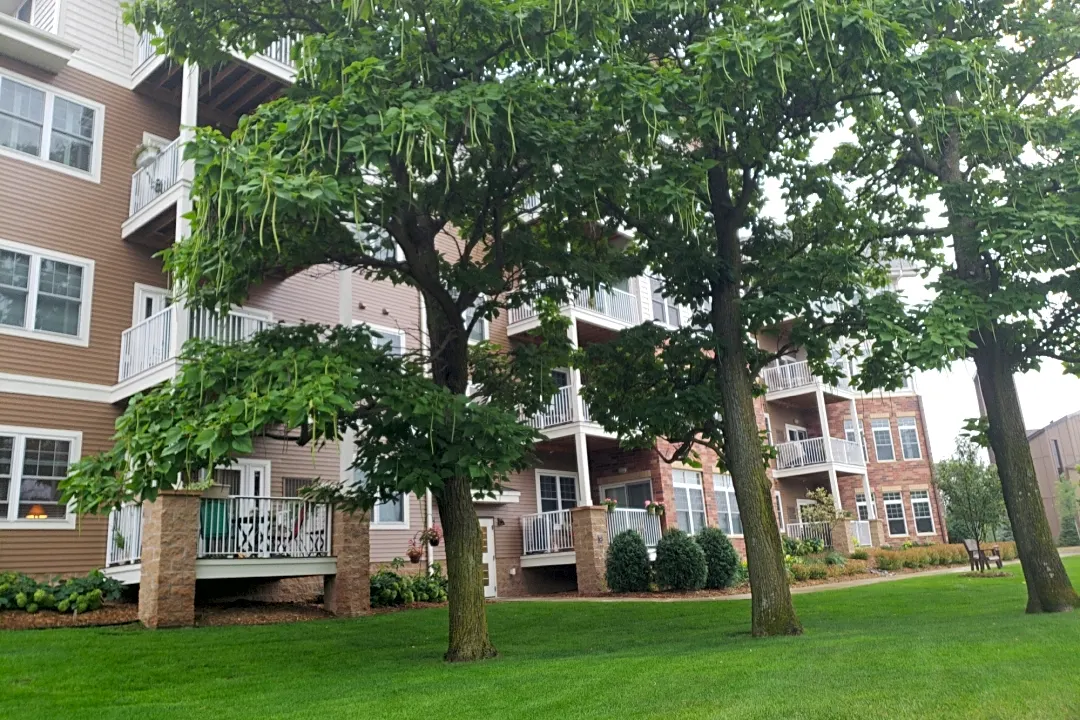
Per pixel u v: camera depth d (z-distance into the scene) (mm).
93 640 9664
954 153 11570
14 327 13508
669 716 5312
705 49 7738
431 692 6625
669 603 14586
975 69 8398
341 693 6859
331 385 6559
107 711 6453
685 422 11031
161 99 16250
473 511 9156
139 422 7148
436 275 9422
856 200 12758
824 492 27328
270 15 9000
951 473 28891
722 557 18312
